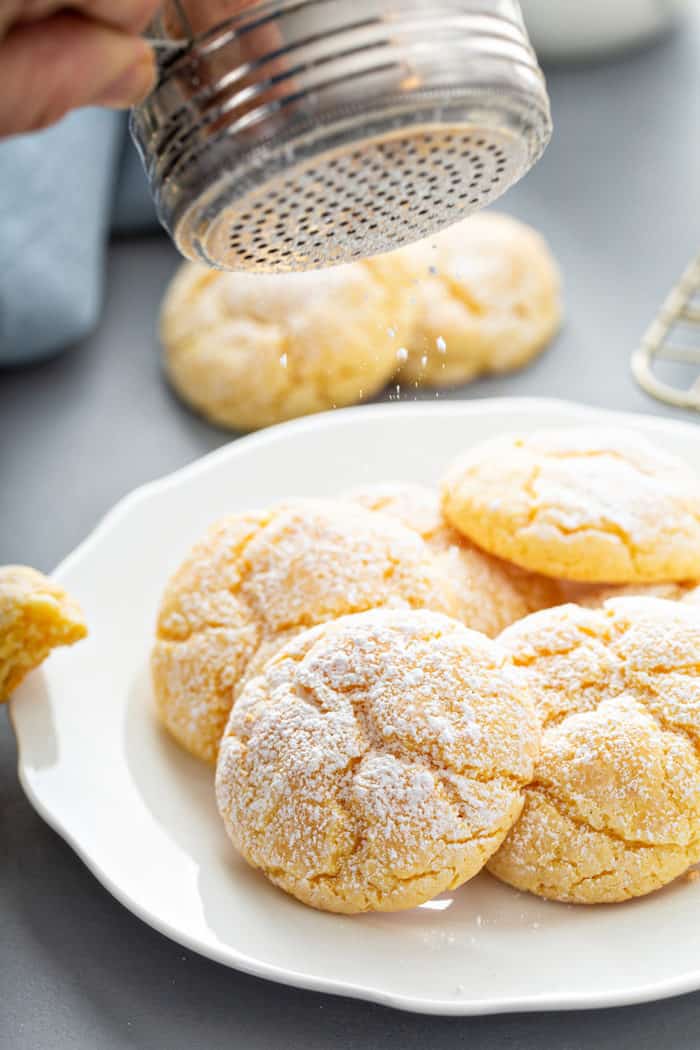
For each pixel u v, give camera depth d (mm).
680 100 636
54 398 522
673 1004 311
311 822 307
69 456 495
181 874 329
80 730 364
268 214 289
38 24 271
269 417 491
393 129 272
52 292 515
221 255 299
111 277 581
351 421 437
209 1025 314
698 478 383
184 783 355
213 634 355
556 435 388
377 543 358
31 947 333
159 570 408
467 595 363
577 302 529
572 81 663
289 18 270
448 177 293
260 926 312
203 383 494
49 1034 316
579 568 352
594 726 314
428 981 299
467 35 274
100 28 273
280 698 323
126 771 358
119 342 545
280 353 484
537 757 314
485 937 310
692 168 590
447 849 302
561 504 358
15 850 355
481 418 433
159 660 362
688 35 681
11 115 277
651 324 512
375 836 304
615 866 307
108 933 335
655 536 352
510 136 285
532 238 525
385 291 491
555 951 305
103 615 394
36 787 345
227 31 273
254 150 273
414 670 316
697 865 320
